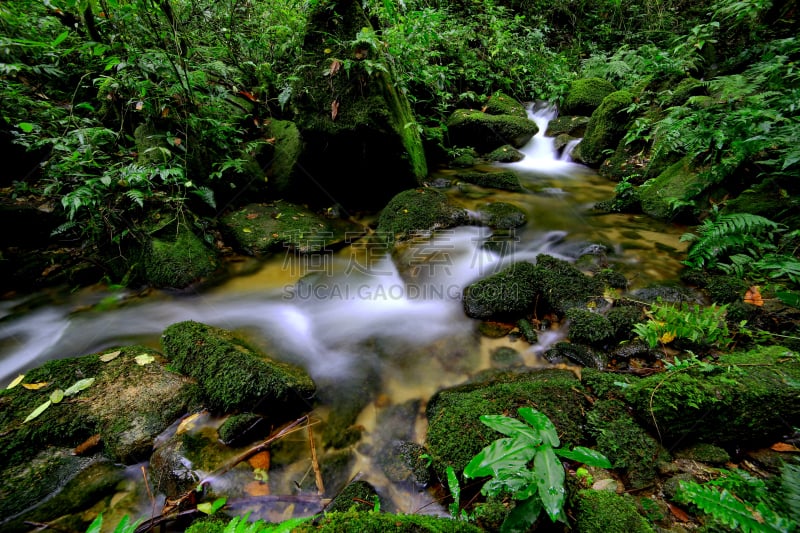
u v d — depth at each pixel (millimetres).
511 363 2781
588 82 7566
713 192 3973
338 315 3477
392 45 4844
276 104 5418
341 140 4250
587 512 1436
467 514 1647
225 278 3861
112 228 3584
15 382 2379
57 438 2062
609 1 10070
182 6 4973
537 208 4902
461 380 2691
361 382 2703
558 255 3961
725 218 3264
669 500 1622
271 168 4969
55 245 3729
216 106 4441
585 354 2666
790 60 5145
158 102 3854
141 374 2471
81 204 3273
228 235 4258
